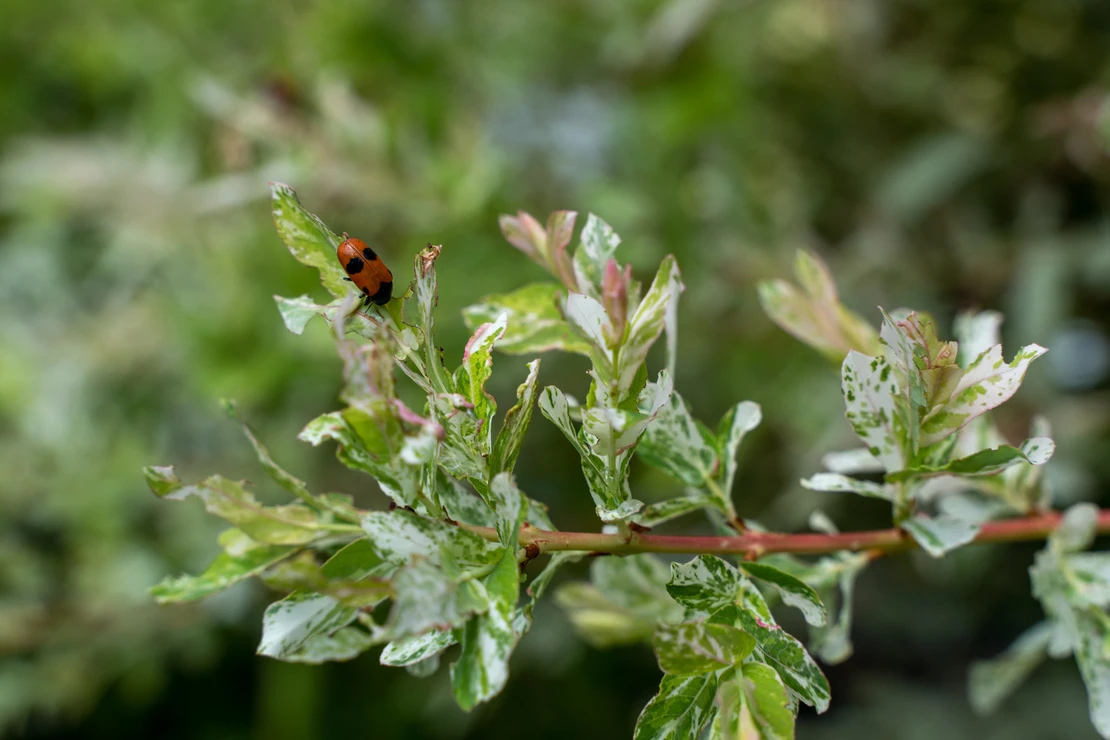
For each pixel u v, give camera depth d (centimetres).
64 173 67
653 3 63
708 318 60
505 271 53
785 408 59
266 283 58
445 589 26
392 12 63
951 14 67
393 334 28
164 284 70
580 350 32
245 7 70
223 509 28
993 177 66
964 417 29
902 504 30
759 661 28
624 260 53
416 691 72
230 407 27
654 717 28
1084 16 65
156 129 71
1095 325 64
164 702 79
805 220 67
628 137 61
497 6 67
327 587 26
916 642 72
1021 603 69
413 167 53
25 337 73
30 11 80
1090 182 64
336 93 54
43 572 70
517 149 62
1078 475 54
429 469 28
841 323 34
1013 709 65
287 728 71
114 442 70
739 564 29
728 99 62
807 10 70
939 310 63
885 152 69
